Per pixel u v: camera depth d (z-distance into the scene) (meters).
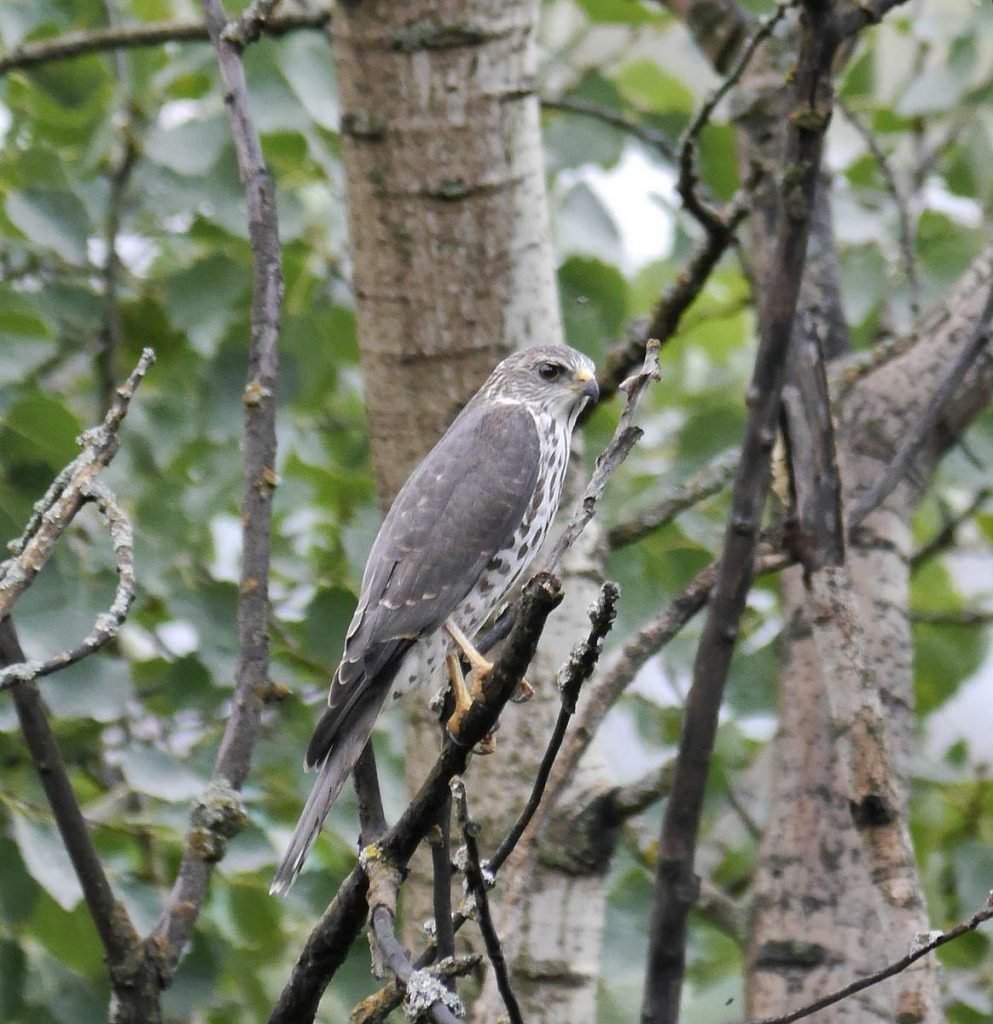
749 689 11.76
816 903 9.48
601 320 12.06
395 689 8.88
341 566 12.16
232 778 7.62
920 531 14.14
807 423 8.28
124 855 11.28
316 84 11.17
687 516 12.13
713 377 14.31
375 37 9.45
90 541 10.67
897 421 10.25
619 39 14.21
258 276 8.17
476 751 8.16
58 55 11.47
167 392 11.94
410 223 9.53
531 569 10.12
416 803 6.38
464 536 9.16
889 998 9.23
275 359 8.09
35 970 10.11
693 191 9.06
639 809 9.05
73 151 12.02
